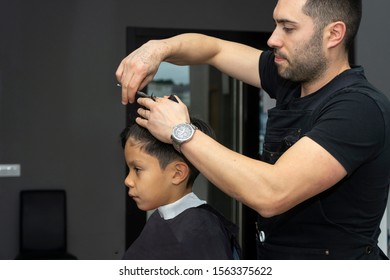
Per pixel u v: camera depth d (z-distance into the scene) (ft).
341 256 4.89
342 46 4.91
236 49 6.25
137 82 5.00
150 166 4.82
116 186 14.16
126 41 13.98
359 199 4.81
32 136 13.73
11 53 13.52
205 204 5.00
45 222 13.57
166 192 4.88
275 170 4.35
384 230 9.66
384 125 4.61
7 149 13.62
